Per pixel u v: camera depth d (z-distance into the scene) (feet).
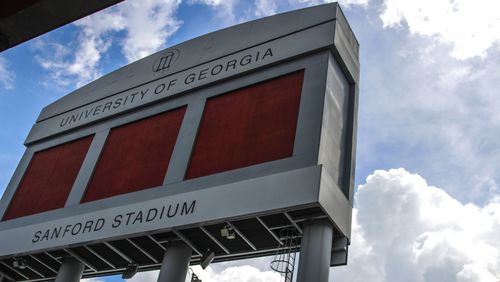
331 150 46.96
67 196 59.98
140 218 49.37
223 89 56.85
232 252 50.75
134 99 64.64
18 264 58.03
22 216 61.93
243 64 57.47
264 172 45.83
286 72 53.36
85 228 52.65
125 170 57.41
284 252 46.83
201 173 50.37
